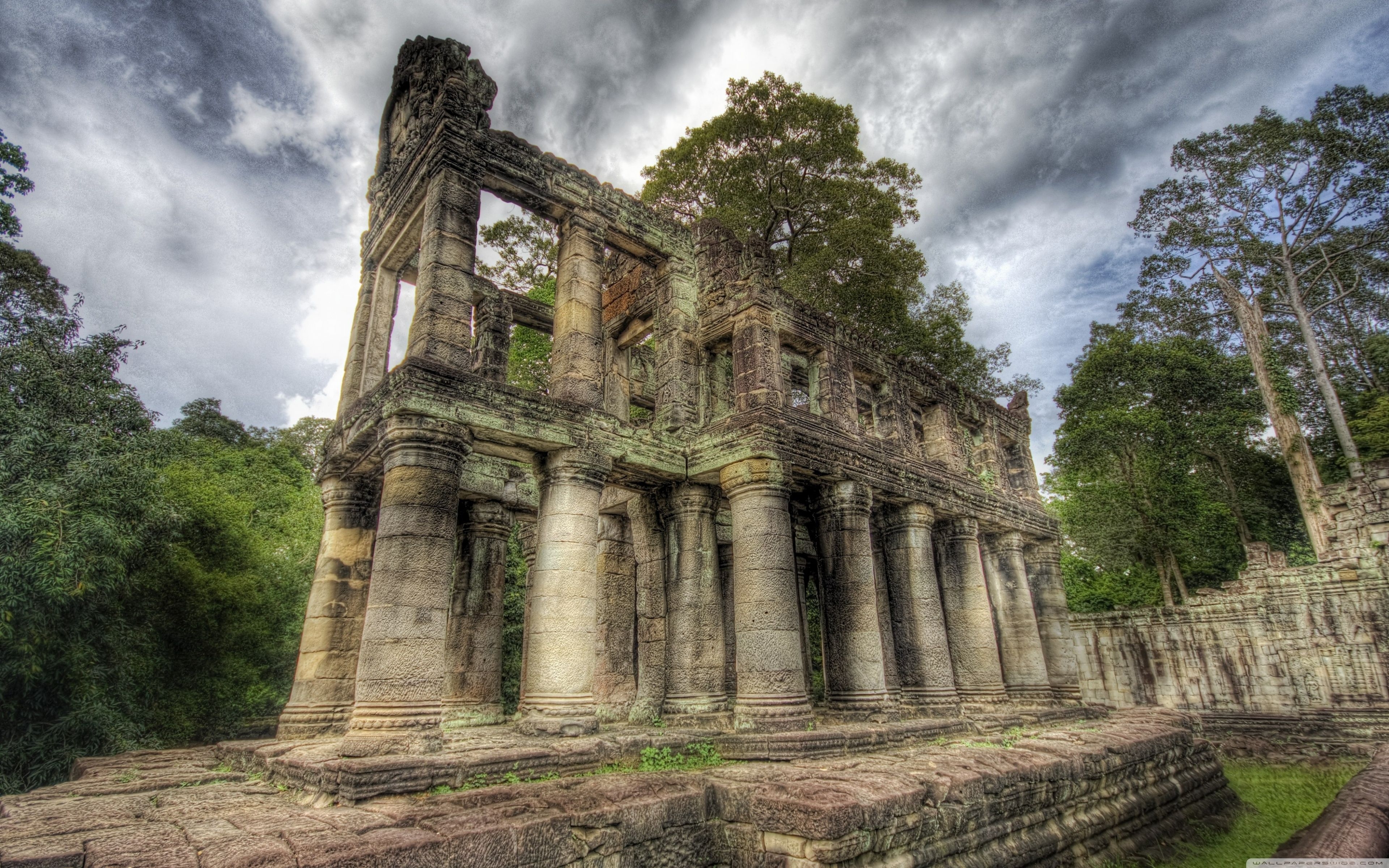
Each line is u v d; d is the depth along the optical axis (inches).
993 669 764.6
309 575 1007.0
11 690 538.9
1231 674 1016.9
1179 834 541.6
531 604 529.7
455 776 355.9
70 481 554.6
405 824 273.9
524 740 452.1
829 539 653.9
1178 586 1360.7
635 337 810.2
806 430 639.8
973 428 979.3
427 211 547.2
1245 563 1400.1
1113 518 1322.6
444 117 544.7
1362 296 1526.8
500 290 777.6
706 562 626.8
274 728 826.8
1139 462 1323.8
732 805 338.6
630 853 307.4
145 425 701.9
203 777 431.8
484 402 495.2
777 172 1149.1
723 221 1059.9
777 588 551.5
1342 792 249.3
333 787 334.6
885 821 317.4
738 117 1135.6
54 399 624.1
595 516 544.1
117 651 607.2
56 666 553.0
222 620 738.8
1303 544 1589.6
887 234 1159.6
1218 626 1041.5
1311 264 1492.4
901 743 533.0
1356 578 919.0
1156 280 1626.5
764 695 523.5
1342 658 912.9
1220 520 1395.2
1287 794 691.4
